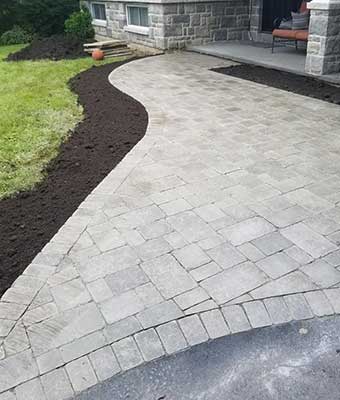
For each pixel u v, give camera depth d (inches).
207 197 134.2
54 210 132.9
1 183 151.7
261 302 92.2
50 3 524.1
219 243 111.6
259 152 165.9
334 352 81.7
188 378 77.9
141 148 173.0
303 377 77.4
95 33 496.4
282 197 132.6
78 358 81.4
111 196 137.1
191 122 202.2
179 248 110.3
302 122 198.1
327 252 106.6
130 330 86.7
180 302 93.0
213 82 277.9
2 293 98.0
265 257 105.5
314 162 156.1
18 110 232.4
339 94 240.8
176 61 351.6
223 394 75.0
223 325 87.4
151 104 233.0
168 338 84.9
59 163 166.6
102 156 170.4
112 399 74.5
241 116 208.8
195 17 394.0
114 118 214.2
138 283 98.8
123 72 315.3
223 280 98.6
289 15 387.5
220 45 401.1
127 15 431.5
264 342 84.0
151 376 78.3
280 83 270.1
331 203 128.4
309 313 89.4
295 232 115.0
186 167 155.2
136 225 121.0
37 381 77.2
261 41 418.0
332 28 259.0
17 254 111.7
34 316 90.7
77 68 341.7
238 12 415.8
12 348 83.5
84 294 96.3
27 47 450.0
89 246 112.6
